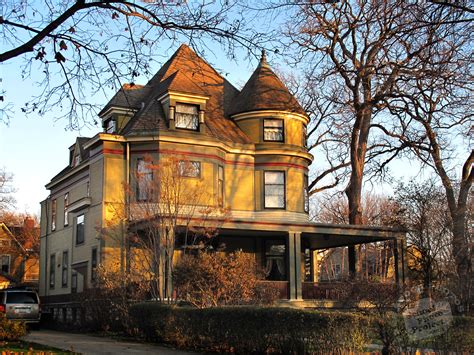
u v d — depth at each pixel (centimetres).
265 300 2380
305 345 1448
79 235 3203
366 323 1363
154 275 2395
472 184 3028
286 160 3247
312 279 3497
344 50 3122
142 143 2930
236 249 3111
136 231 2612
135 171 2762
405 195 2923
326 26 2923
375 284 2289
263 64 3472
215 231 2628
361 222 3356
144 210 2564
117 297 2380
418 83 2798
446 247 2628
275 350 1538
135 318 2162
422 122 3020
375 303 2053
